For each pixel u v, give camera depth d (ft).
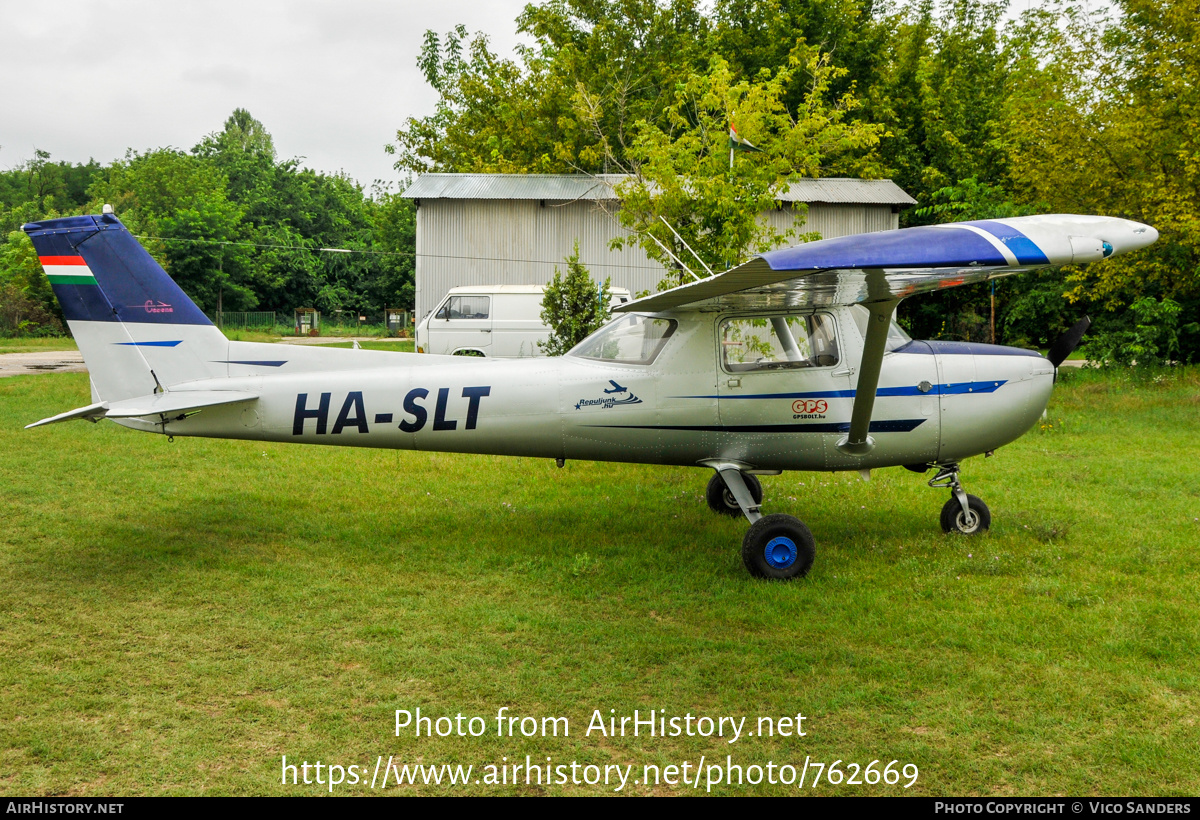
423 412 20.67
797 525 18.51
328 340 117.29
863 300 17.67
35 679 13.30
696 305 19.80
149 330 21.01
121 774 10.70
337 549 20.61
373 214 226.79
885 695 12.98
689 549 20.83
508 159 100.17
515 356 54.95
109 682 13.28
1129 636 14.97
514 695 12.98
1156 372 55.36
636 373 20.45
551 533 22.09
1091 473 29.30
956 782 10.69
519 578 18.57
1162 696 12.84
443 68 115.65
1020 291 63.16
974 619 15.92
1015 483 27.89
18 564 19.03
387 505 24.95
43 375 56.59
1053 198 58.70
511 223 68.08
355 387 20.75
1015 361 20.88
